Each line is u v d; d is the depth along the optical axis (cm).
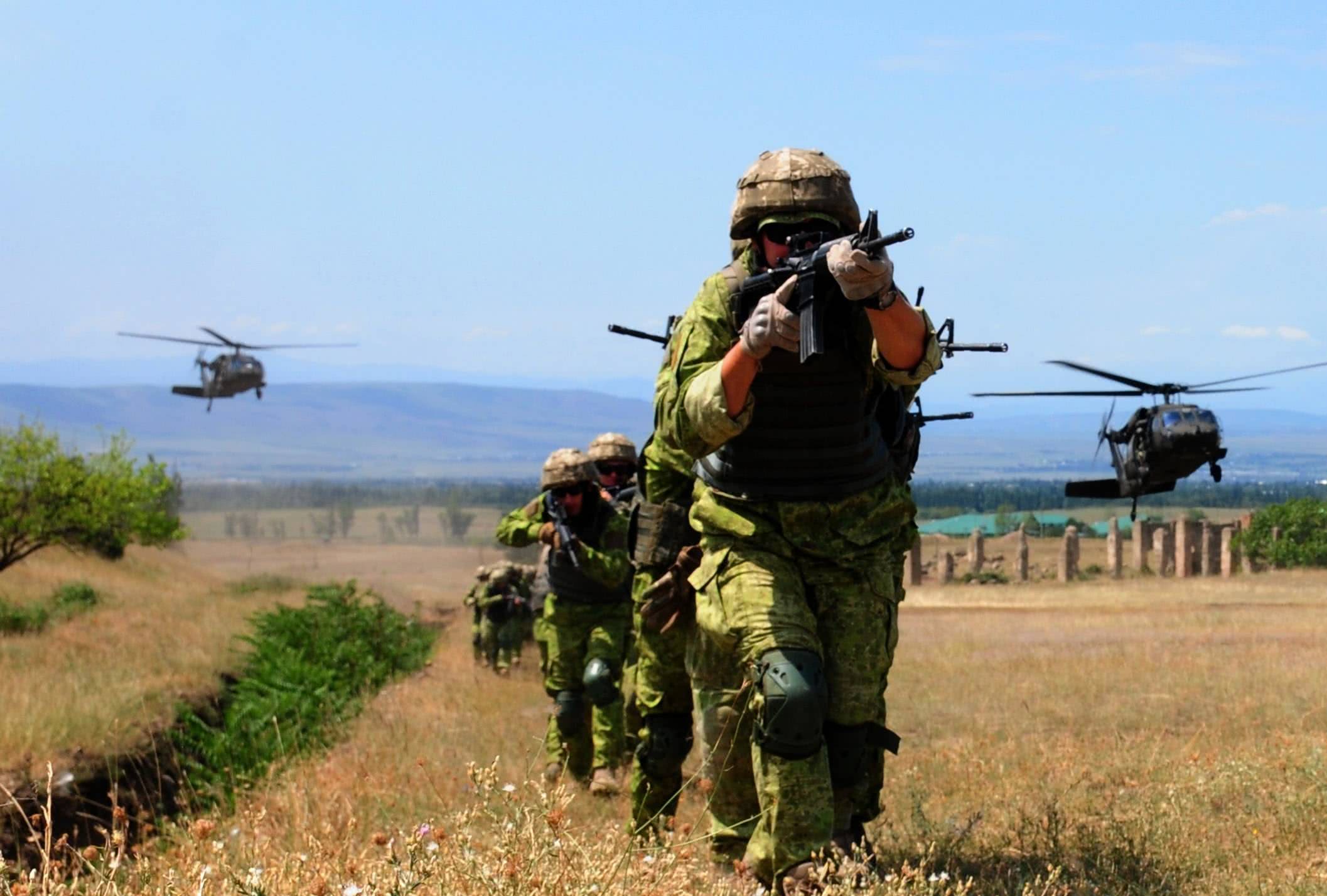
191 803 1104
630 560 720
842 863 527
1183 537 6231
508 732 1277
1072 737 1139
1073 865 636
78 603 3497
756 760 570
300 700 1755
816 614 595
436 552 11900
